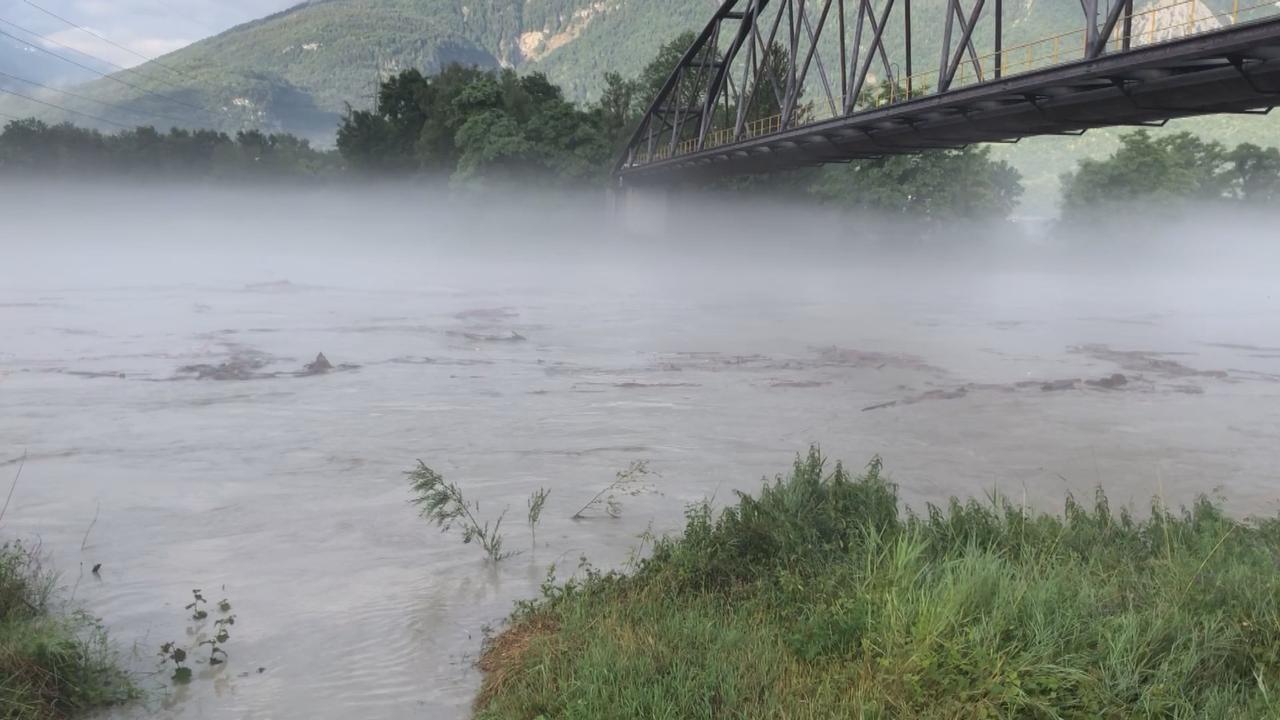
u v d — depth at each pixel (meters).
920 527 9.47
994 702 6.08
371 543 11.12
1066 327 42.19
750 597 8.40
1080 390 23.50
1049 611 7.02
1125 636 6.57
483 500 13.03
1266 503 13.52
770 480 14.27
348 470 14.71
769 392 22.77
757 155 64.44
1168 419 19.75
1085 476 14.91
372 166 116.44
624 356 29.52
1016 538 9.44
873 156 55.34
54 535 11.38
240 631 8.58
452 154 106.19
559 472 14.68
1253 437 17.91
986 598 7.23
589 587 8.73
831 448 16.58
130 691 7.29
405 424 18.39
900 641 6.70
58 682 7.13
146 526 11.75
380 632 8.54
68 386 22.50
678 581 8.76
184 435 17.22
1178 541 9.55
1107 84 33.09
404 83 117.62
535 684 6.86
